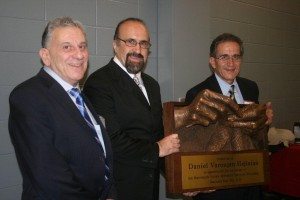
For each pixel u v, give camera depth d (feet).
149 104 5.84
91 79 5.45
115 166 5.22
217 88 6.07
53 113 3.75
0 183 6.42
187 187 5.15
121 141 5.01
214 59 6.21
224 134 5.52
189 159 5.18
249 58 11.64
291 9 13.33
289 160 9.65
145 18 8.55
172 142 5.09
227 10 10.69
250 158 5.62
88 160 3.91
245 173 5.57
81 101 4.43
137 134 5.36
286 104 13.37
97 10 7.58
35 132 3.57
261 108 5.64
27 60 6.59
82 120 4.01
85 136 3.93
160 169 6.16
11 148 6.52
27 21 6.54
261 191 6.09
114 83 5.40
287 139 9.98
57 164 3.63
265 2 12.12
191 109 5.32
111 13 7.84
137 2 8.36
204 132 5.51
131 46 5.70
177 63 8.54
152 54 8.78
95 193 4.06
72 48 4.15
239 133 5.63
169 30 8.46
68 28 4.15
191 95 5.98
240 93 6.35
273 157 10.03
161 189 8.51
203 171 5.27
